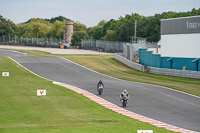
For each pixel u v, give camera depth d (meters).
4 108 84.06
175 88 127.06
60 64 192.50
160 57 191.50
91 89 118.88
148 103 99.69
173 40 186.00
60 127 64.88
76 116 77.00
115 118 76.31
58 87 118.88
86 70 176.25
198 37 169.88
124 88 124.06
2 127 64.56
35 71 163.75
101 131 61.34
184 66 176.00
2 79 134.38
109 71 177.25
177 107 95.81
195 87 131.25
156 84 136.62
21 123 68.75
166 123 76.62
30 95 102.44
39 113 79.31
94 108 87.69
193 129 72.00
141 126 68.31
